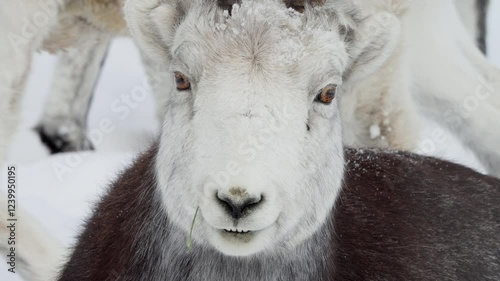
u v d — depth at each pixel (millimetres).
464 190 10211
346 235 9102
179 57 7871
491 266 9703
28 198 12648
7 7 12633
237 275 8406
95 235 9219
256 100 7484
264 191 7266
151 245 8523
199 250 8352
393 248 9219
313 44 7805
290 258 8414
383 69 13023
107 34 14406
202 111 7582
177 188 7832
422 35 13484
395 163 10227
